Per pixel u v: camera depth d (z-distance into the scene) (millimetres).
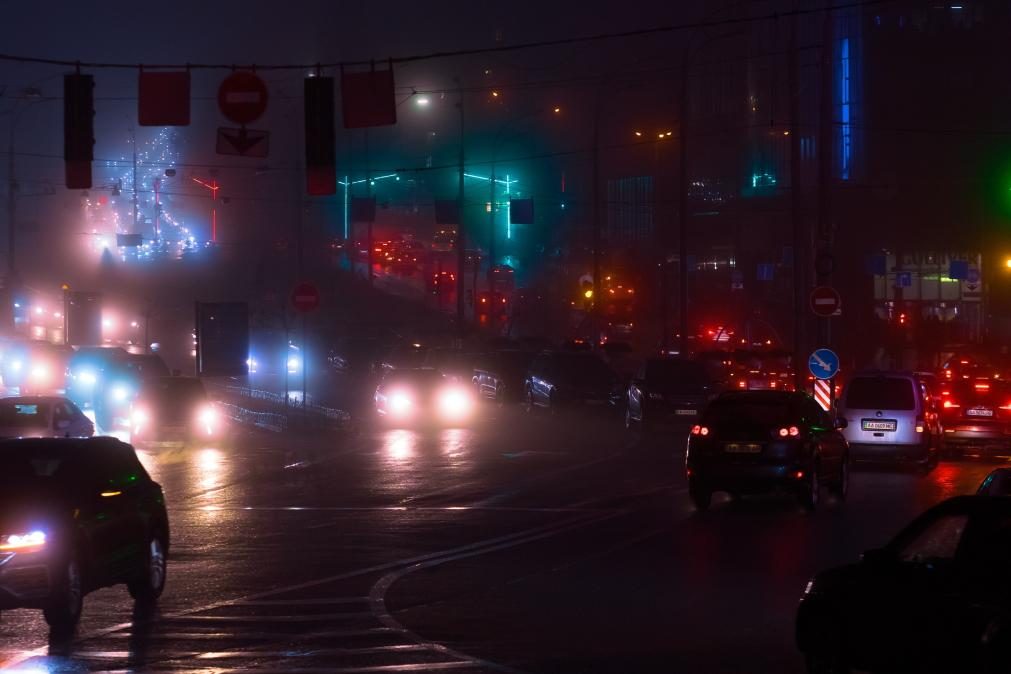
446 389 51719
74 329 79125
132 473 15070
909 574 9281
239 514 23016
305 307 44531
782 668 11258
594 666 11383
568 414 50250
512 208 57656
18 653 12070
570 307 113625
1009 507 9180
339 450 36938
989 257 90000
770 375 57500
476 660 11656
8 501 13289
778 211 105750
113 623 13562
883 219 92625
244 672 11219
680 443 38938
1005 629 8312
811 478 23109
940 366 68188
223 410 53906
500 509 23641
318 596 15086
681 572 16656
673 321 106688
